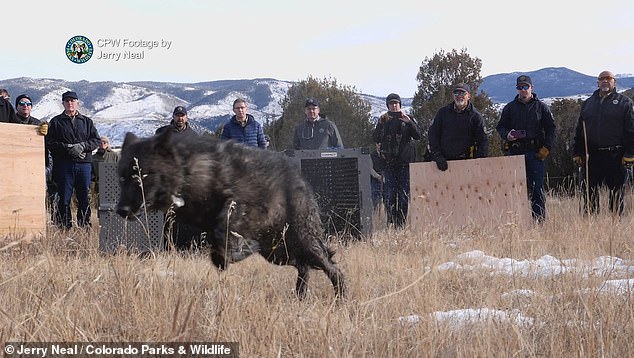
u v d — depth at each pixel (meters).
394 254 9.96
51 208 13.22
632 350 4.88
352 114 35.78
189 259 8.99
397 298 6.30
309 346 4.99
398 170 14.61
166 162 6.85
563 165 23.58
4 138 10.99
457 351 4.79
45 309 5.21
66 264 7.72
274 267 8.52
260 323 5.20
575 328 5.20
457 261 8.89
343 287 7.24
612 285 6.77
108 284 6.21
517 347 4.96
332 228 11.38
